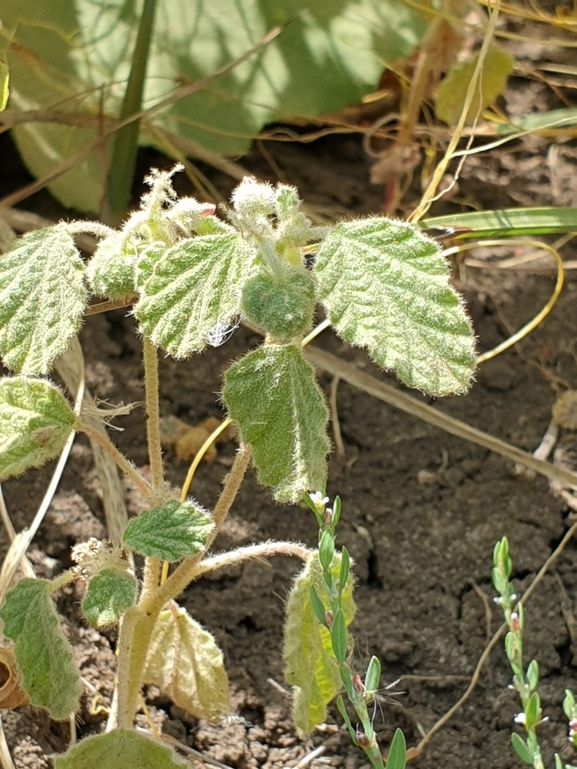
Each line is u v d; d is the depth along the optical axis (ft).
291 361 0.87
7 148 1.59
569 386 1.44
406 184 1.58
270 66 1.58
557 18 1.65
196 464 1.29
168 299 0.87
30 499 1.31
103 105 1.50
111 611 0.92
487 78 1.50
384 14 1.60
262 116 1.57
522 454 1.33
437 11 1.48
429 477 1.37
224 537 1.31
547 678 1.26
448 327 0.83
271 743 1.21
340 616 0.92
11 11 1.53
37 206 1.51
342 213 1.56
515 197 1.64
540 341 1.48
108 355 1.42
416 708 1.24
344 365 1.34
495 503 1.36
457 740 1.22
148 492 1.03
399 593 1.30
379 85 1.64
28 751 1.14
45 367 0.90
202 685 1.15
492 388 1.44
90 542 0.98
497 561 0.99
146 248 0.89
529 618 1.29
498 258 1.55
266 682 1.24
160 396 1.40
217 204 1.53
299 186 1.60
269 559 1.30
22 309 0.91
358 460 1.38
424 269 0.84
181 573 1.03
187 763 1.01
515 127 1.53
